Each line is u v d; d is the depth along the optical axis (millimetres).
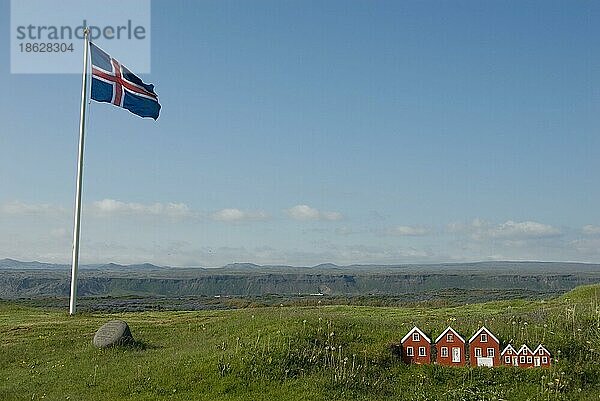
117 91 37719
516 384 22016
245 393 21172
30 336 30094
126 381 22578
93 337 28906
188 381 22203
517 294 105812
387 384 22031
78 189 37625
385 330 27359
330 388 21453
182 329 31469
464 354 23203
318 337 25469
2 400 21250
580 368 22656
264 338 25484
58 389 22344
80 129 37906
